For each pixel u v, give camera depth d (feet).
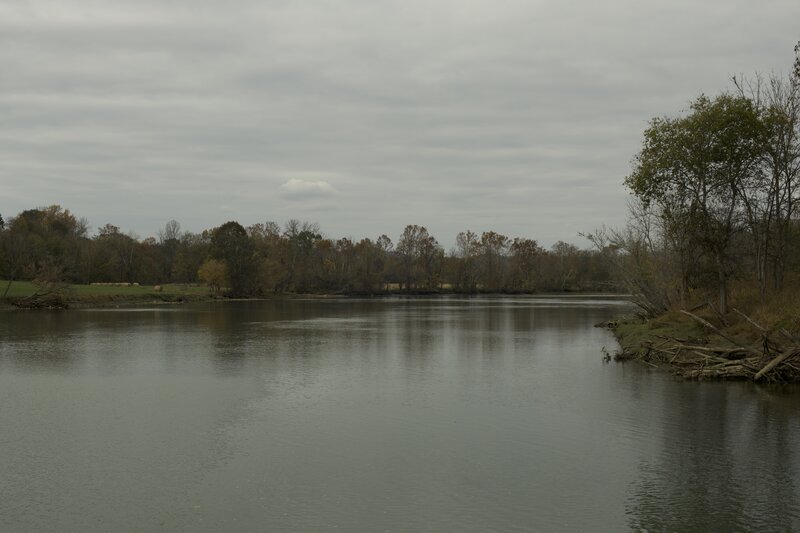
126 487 52.37
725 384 95.25
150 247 565.94
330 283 534.37
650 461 58.49
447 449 62.49
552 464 57.82
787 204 133.08
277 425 72.08
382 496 50.11
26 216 523.29
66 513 47.09
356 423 72.79
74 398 87.25
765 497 49.73
